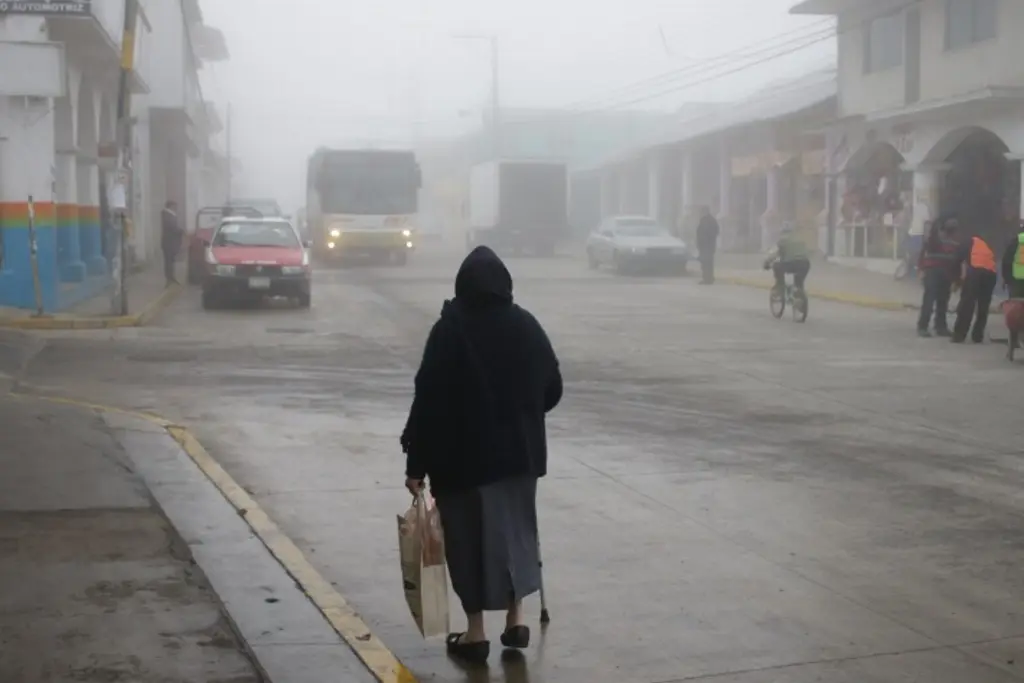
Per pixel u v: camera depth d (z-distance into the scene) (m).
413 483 5.74
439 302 26.92
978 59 29.41
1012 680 5.73
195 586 6.68
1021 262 17.14
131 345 18.41
